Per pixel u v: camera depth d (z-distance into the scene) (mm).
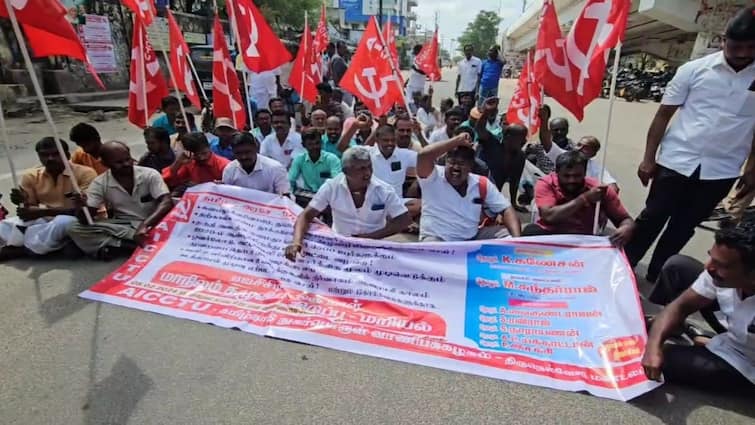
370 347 2652
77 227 3770
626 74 23984
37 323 2865
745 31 2777
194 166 4668
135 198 3980
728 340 2334
